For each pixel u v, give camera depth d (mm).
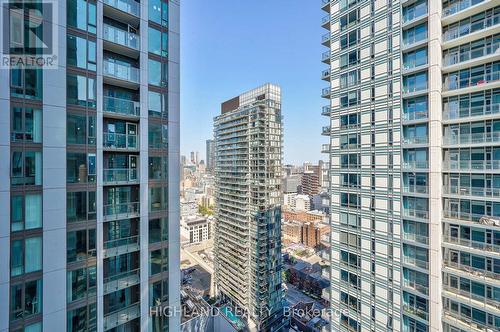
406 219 21844
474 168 19438
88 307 15320
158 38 18672
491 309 18109
